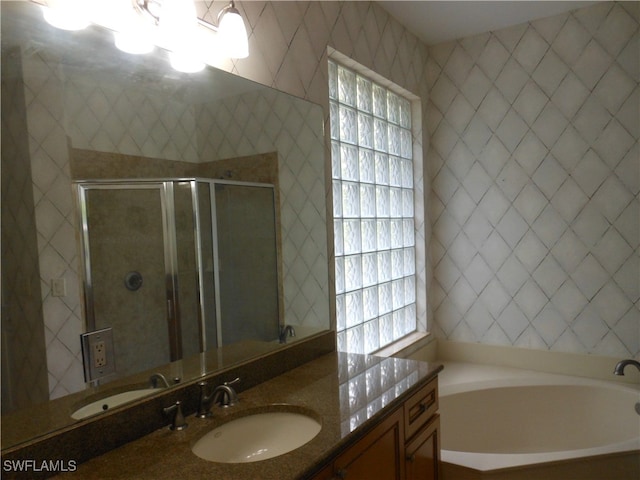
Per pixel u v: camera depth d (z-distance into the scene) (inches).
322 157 78.0
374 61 93.4
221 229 58.9
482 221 112.5
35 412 37.9
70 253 41.5
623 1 94.3
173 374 51.3
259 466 38.4
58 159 40.6
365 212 97.5
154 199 50.1
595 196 99.4
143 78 48.8
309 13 74.8
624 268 97.5
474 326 115.1
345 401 52.9
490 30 108.3
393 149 108.3
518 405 97.7
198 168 55.6
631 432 90.0
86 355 42.4
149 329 48.9
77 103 42.3
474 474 66.6
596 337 101.0
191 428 46.9
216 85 57.8
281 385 59.7
